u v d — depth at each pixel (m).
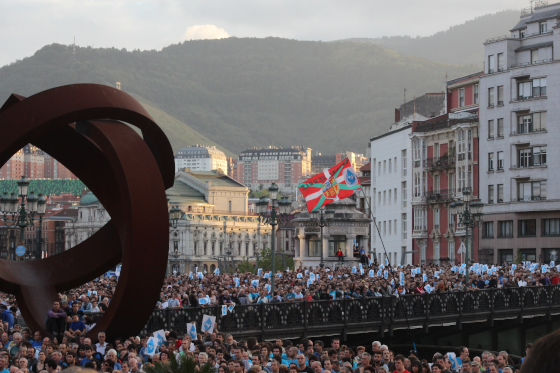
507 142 78.06
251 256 190.00
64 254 23.75
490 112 79.94
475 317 38.28
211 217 185.12
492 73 79.81
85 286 35.59
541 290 41.69
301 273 41.75
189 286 32.66
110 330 21.11
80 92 20.81
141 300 20.98
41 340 21.84
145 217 20.53
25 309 22.61
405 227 92.31
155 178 20.91
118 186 21.94
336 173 43.53
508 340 43.75
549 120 75.06
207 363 10.35
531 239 75.38
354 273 42.78
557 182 74.25
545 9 79.06
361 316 33.28
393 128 101.44
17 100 21.58
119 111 21.09
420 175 88.38
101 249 23.39
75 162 22.53
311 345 18.53
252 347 19.44
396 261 94.00
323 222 47.50
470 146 81.69
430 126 87.81
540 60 77.00
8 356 16.53
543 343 3.06
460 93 87.75
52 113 20.38
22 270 23.41
